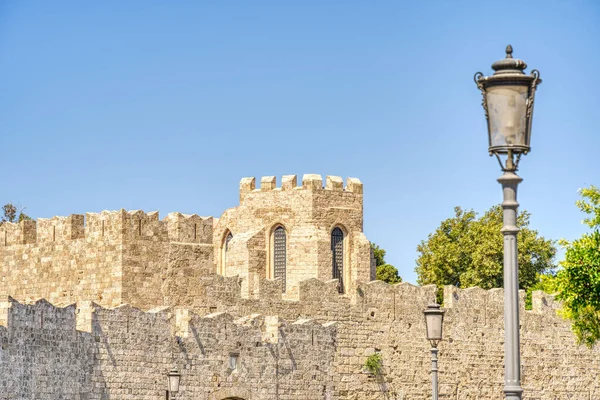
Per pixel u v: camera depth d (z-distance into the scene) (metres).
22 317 74.12
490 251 147.88
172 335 87.75
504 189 37.09
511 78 37.00
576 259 86.81
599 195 89.25
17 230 103.69
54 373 77.12
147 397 85.38
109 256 95.75
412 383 107.50
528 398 114.94
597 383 120.38
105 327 82.88
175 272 96.75
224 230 132.00
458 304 111.56
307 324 99.06
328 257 126.44
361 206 129.88
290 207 127.56
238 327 92.75
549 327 117.38
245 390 92.56
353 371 103.06
